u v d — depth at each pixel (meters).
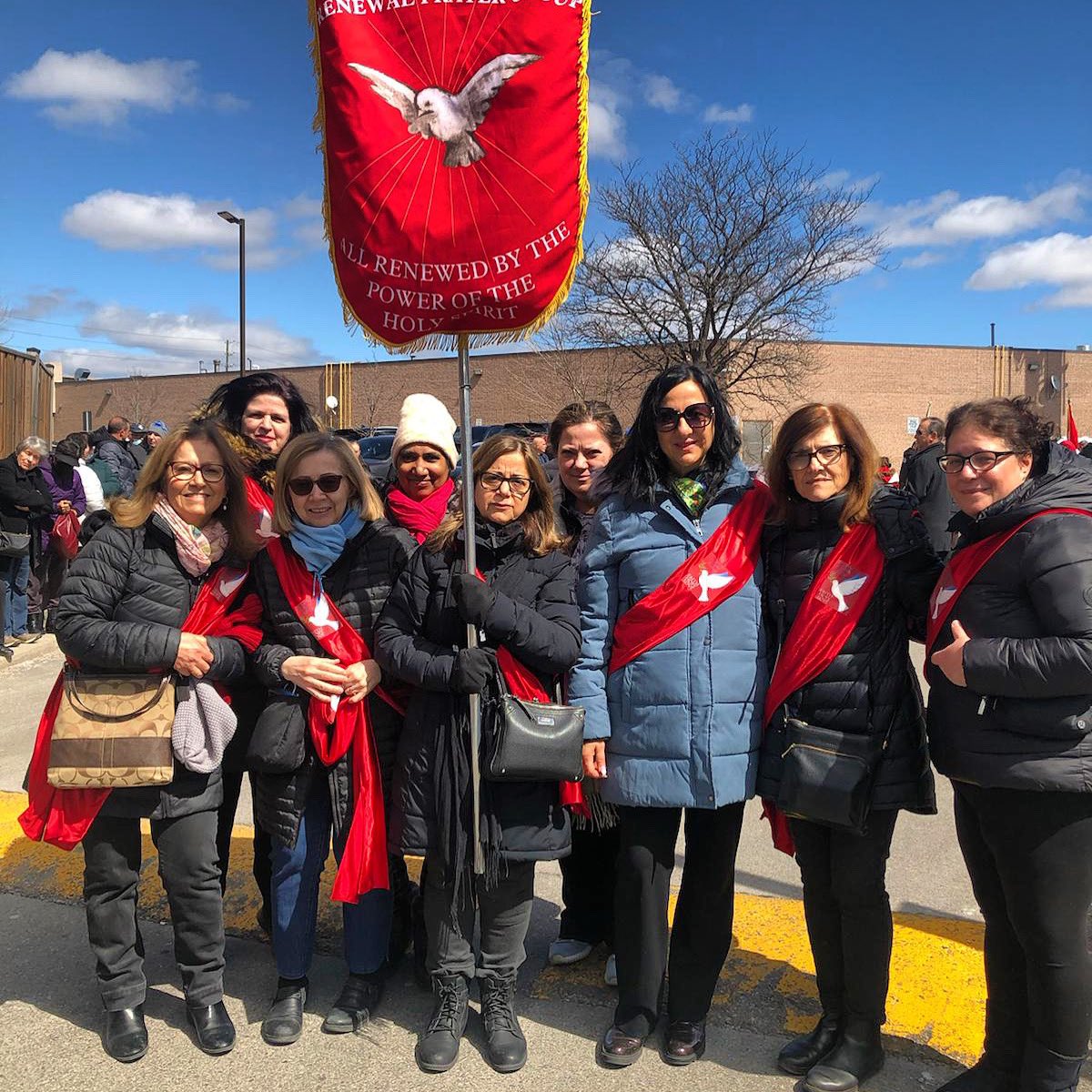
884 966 2.54
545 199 2.79
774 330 22.86
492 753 2.59
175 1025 2.86
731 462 2.81
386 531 3.03
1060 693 2.10
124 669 2.70
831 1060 2.53
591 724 2.70
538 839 2.69
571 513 3.42
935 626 2.37
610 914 3.20
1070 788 2.13
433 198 2.81
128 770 2.61
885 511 2.57
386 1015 2.94
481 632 2.76
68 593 2.71
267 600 2.90
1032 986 2.26
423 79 2.78
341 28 2.78
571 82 2.78
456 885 2.66
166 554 2.80
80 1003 2.98
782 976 3.04
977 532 2.32
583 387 27.70
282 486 2.90
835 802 2.38
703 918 2.69
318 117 2.87
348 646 2.85
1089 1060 2.53
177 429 2.85
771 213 21.81
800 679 2.53
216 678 2.78
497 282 2.83
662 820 2.73
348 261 2.88
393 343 2.92
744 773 2.62
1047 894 2.20
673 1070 2.62
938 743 2.35
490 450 2.85
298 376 40.94
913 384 33.94
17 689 7.01
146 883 3.78
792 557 2.65
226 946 3.38
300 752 2.81
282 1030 2.77
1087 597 2.10
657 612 2.65
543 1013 2.93
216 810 2.85
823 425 2.55
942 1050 2.66
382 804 2.88
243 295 24.91
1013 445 2.26
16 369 11.70
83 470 9.13
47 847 4.05
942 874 3.88
